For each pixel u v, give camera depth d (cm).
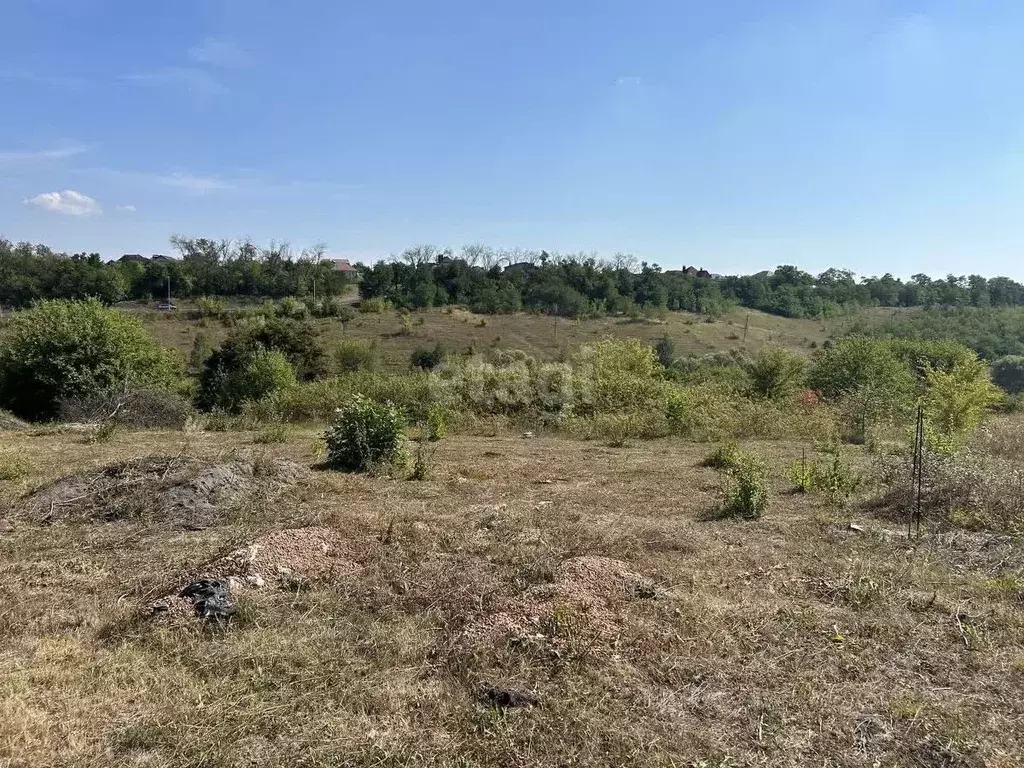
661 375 2156
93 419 1492
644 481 930
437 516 674
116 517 644
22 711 317
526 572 504
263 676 359
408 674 367
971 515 688
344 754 295
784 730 321
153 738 304
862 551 602
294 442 1238
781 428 1505
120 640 397
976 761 299
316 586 479
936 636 425
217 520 648
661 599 471
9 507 663
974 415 1620
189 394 2502
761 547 607
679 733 317
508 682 358
